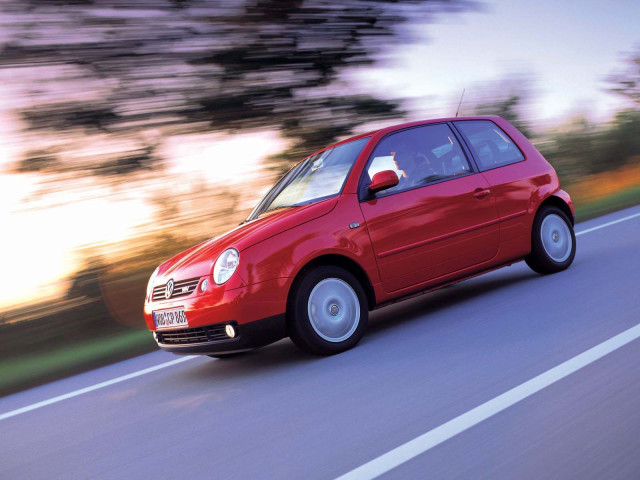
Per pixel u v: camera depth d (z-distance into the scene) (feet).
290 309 15.05
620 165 53.98
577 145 51.72
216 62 31.48
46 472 11.05
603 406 9.44
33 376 21.44
